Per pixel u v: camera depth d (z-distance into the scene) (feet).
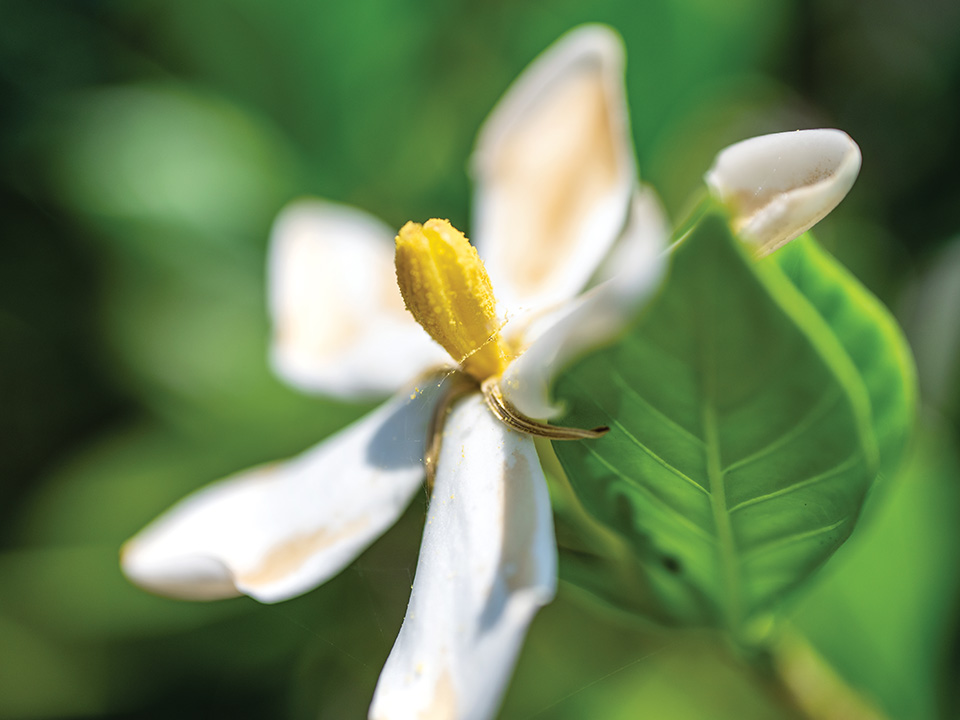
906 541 0.71
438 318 0.58
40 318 1.22
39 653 0.94
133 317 0.99
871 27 1.29
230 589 0.60
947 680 0.72
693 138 0.93
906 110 1.25
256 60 1.02
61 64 1.22
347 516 0.59
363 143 1.01
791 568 0.56
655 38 0.93
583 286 0.66
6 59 1.22
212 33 1.03
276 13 1.00
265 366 0.97
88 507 0.94
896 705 0.70
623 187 0.67
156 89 1.03
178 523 0.62
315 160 1.03
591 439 0.54
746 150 0.54
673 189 0.92
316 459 0.62
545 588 0.52
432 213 0.98
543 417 0.54
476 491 0.55
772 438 0.52
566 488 0.59
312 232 0.72
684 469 0.53
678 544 0.56
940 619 0.71
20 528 1.05
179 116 0.99
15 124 1.21
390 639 0.59
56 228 1.21
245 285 1.00
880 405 0.57
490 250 0.68
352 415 0.95
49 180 1.16
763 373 0.50
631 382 0.51
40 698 0.94
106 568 0.93
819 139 0.53
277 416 0.95
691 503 0.55
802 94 1.24
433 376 0.60
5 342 1.22
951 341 0.78
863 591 0.71
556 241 0.67
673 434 0.52
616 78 0.68
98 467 0.95
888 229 1.06
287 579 0.59
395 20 0.99
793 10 1.11
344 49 1.00
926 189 1.16
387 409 0.61
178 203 0.97
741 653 0.60
